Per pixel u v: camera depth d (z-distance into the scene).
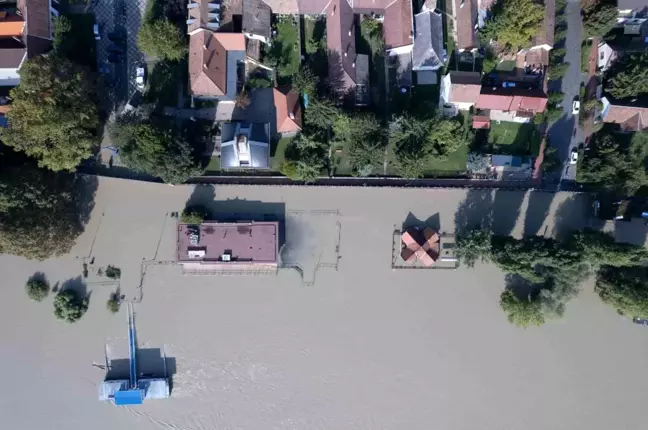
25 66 47.44
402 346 57.81
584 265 52.56
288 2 53.78
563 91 57.22
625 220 57.34
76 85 48.97
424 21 54.84
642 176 52.66
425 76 56.53
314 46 55.56
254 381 57.72
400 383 57.78
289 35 56.41
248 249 55.31
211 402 57.69
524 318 54.06
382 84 56.69
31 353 57.38
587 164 55.00
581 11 56.94
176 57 54.19
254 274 57.66
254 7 53.44
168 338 57.53
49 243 51.25
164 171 51.56
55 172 53.31
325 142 55.91
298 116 54.84
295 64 56.47
